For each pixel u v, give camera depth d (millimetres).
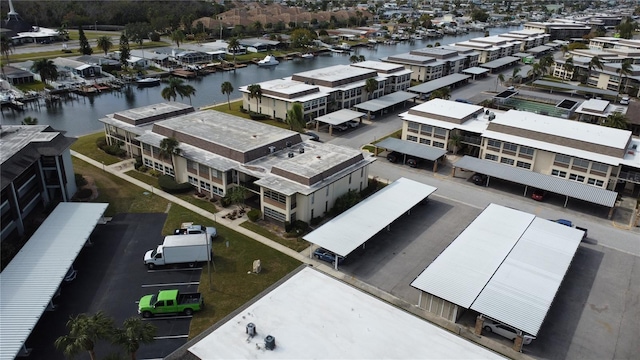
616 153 75188
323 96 111188
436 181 79875
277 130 80312
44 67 134500
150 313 45719
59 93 135750
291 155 72312
